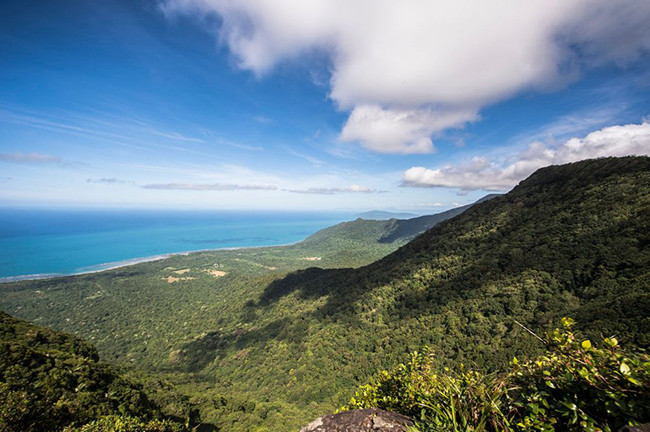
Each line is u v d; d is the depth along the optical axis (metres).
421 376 3.07
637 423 1.42
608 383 1.63
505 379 2.04
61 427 11.19
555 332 2.00
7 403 10.46
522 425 1.74
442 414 2.08
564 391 1.78
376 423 2.30
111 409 17.80
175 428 16.94
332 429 2.41
